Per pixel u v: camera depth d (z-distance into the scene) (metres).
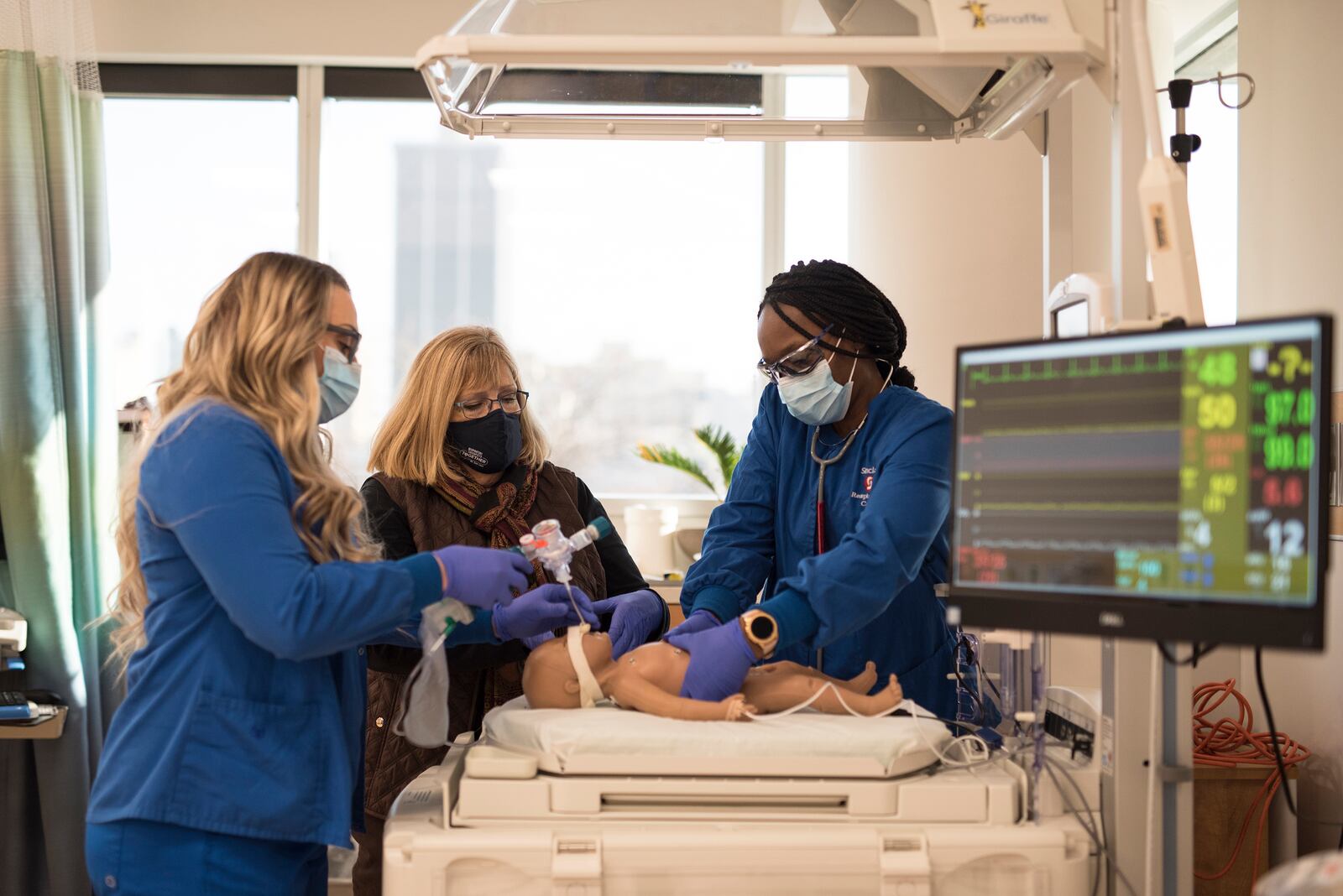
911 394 1.80
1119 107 1.42
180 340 3.76
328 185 3.81
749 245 3.91
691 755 1.34
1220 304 2.90
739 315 3.91
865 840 1.28
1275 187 2.38
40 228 3.08
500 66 1.72
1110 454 1.17
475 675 1.95
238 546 1.27
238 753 1.33
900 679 1.83
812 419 1.79
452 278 3.85
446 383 1.95
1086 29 1.44
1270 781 2.06
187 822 1.31
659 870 1.26
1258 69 2.46
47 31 3.11
